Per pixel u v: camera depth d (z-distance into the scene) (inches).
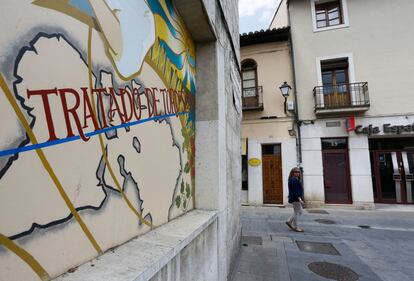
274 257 178.1
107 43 51.2
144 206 63.8
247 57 447.2
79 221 41.7
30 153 33.8
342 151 397.1
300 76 420.5
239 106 220.4
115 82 53.4
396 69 389.1
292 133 409.4
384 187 400.8
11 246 31.0
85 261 42.7
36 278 33.8
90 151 44.7
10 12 32.1
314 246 204.1
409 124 372.5
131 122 58.9
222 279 113.2
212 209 107.8
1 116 30.6
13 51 32.2
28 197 33.3
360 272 155.3
